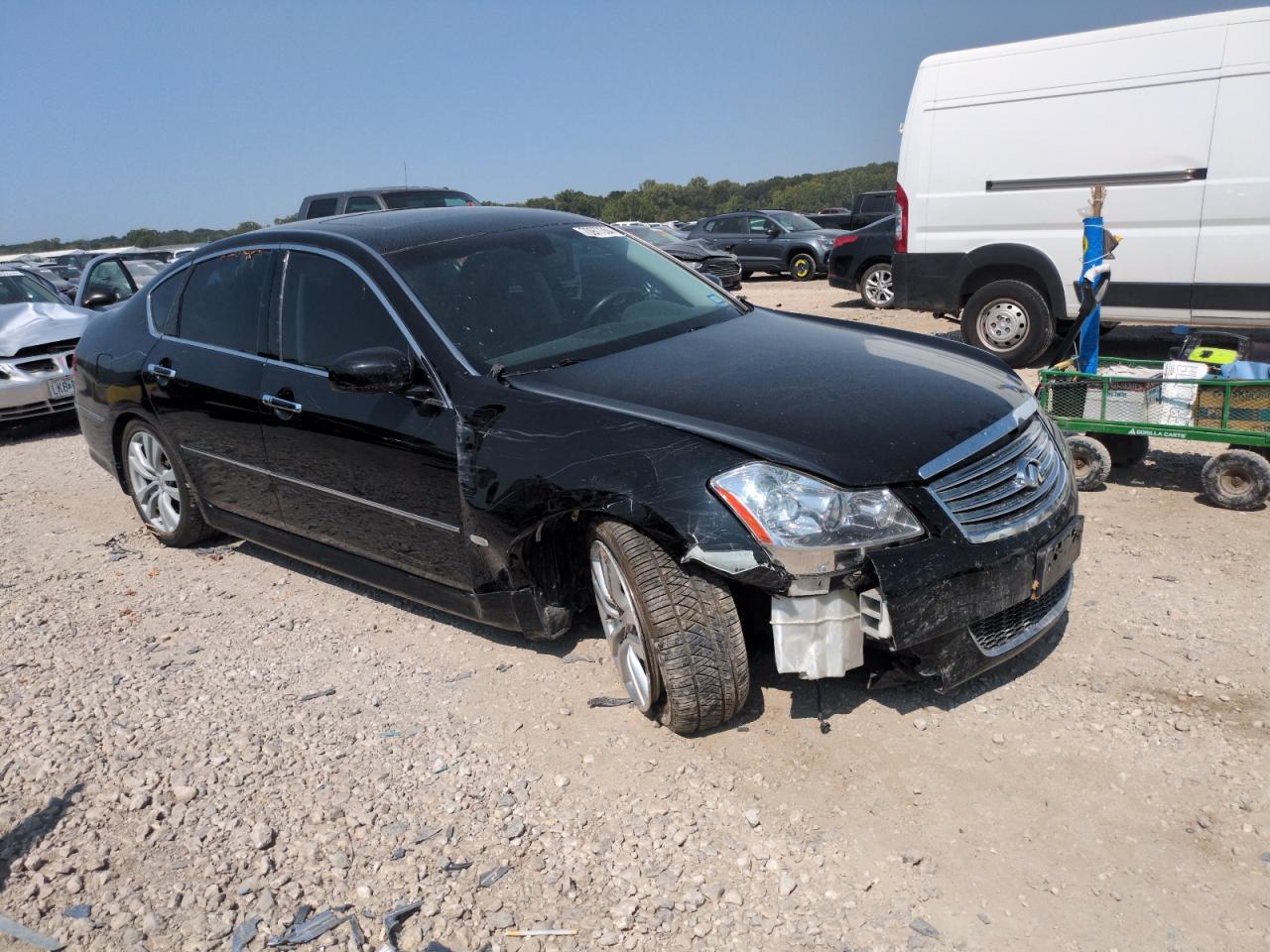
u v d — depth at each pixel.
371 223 4.44
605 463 3.06
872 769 2.98
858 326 4.27
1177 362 5.11
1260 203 7.24
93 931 2.57
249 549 5.42
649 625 3.02
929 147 8.88
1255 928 2.30
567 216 4.79
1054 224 8.27
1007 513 3.05
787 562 2.79
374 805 3.00
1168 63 7.48
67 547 5.69
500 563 3.47
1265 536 4.54
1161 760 2.92
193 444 4.87
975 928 2.37
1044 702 3.26
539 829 2.84
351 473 3.98
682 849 2.71
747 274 21.75
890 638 2.81
